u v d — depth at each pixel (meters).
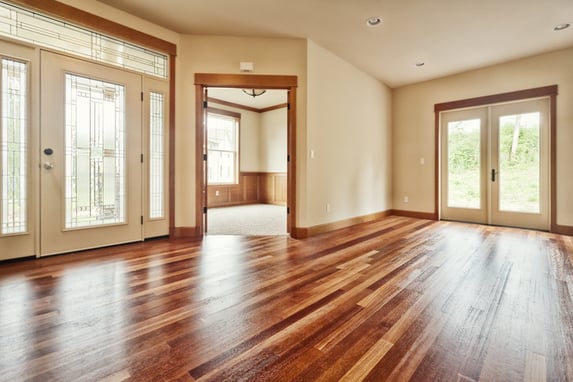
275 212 6.32
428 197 5.43
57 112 2.84
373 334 1.51
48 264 2.61
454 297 1.97
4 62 2.56
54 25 2.82
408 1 3.00
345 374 1.20
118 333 1.50
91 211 3.10
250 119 8.09
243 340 1.45
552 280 2.29
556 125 4.13
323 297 1.97
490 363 1.27
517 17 3.27
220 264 2.67
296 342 1.43
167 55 3.63
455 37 3.76
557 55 4.11
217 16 3.32
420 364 1.27
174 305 1.83
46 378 1.16
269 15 3.29
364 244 3.47
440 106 5.24
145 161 3.49
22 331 1.50
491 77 4.68
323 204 4.20
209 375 1.19
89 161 3.07
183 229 3.82
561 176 4.10
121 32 3.19
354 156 4.82
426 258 2.88
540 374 1.20
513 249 3.24
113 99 3.23
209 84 3.77
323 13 3.24
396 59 4.48
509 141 4.60
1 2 2.54
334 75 4.34
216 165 7.41
